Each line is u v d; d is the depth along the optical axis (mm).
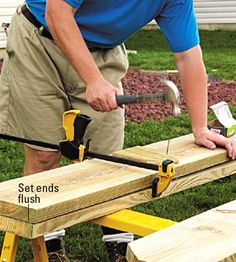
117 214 2504
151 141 6031
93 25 2975
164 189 2625
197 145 3094
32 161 3176
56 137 3133
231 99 8305
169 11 3008
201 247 2078
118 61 3201
